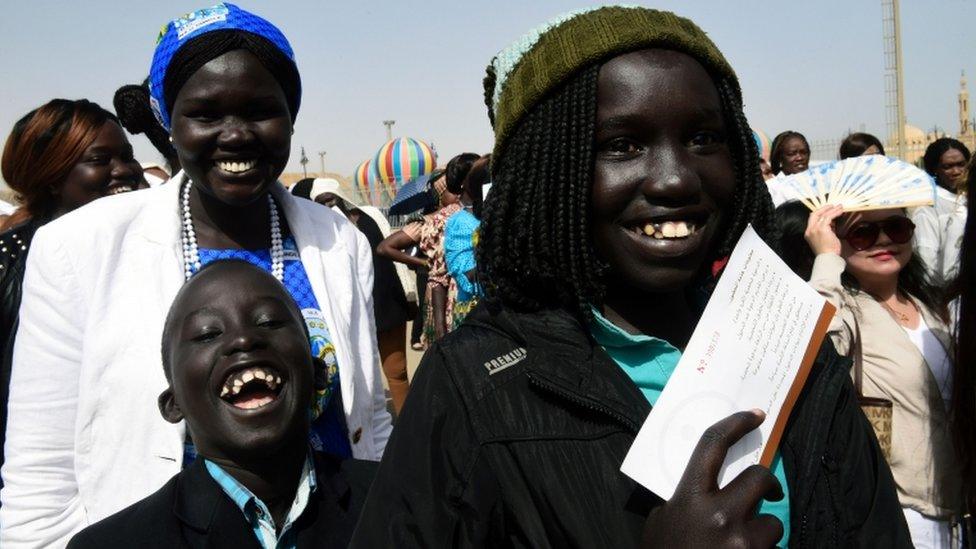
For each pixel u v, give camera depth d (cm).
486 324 133
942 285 320
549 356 124
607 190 123
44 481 210
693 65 124
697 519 108
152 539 180
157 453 205
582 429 121
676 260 124
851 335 297
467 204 627
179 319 192
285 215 240
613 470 119
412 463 123
